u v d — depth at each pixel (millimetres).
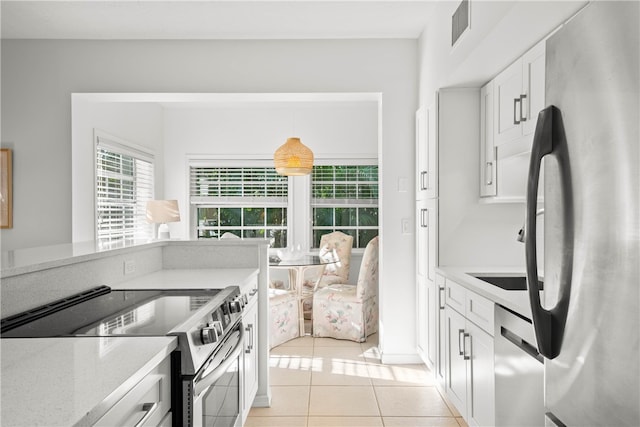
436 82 3070
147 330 1327
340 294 4520
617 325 833
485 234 3018
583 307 945
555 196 1062
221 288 2092
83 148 3908
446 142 3033
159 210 4902
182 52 3629
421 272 3484
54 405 777
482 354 2119
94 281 2037
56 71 3596
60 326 1381
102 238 4305
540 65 2123
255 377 2770
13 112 3588
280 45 3658
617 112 823
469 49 2404
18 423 708
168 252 2906
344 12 3176
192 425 1272
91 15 3191
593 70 900
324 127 5953
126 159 4883
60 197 3584
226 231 6070
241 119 5961
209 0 2986
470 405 2293
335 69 3666
